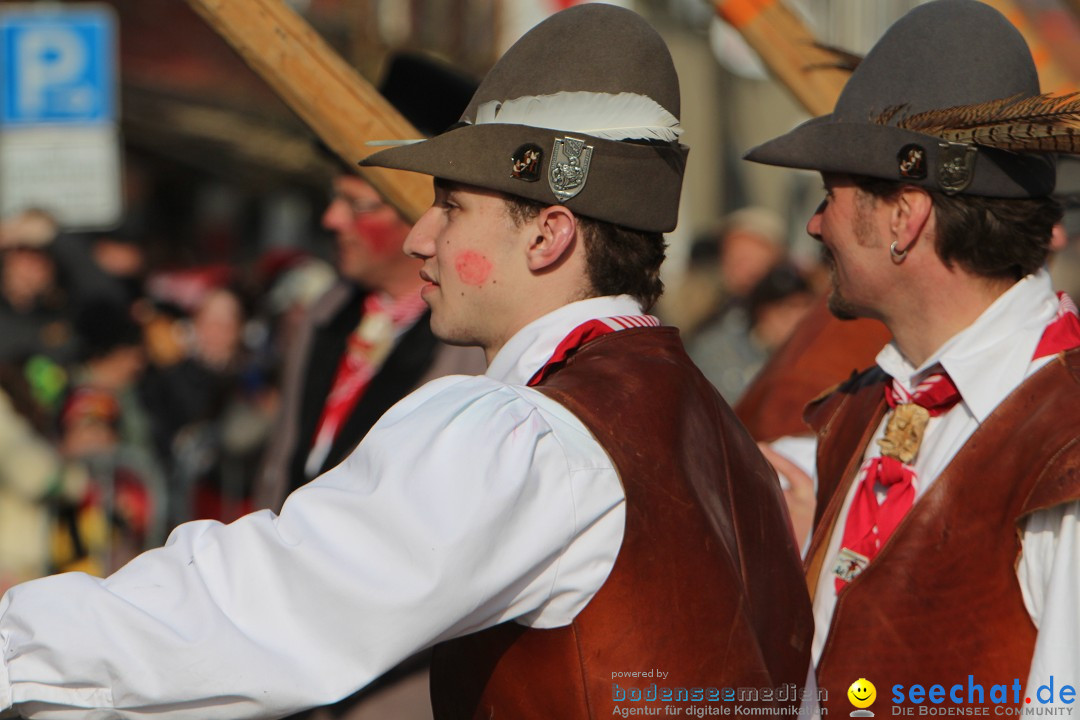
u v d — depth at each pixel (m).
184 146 29.30
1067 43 9.33
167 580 5.06
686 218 37.78
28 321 17.25
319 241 33.62
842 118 6.53
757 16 8.23
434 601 4.95
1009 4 8.74
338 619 4.97
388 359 9.68
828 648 6.15
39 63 18.81
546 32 5.84
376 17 24.66
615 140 5.69
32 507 14.66
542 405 5.33
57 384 16.34
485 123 5.76
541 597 5.22
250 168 29.98
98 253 23.34
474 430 5.14
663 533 5.33
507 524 5.05
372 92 7.27
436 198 5.98
